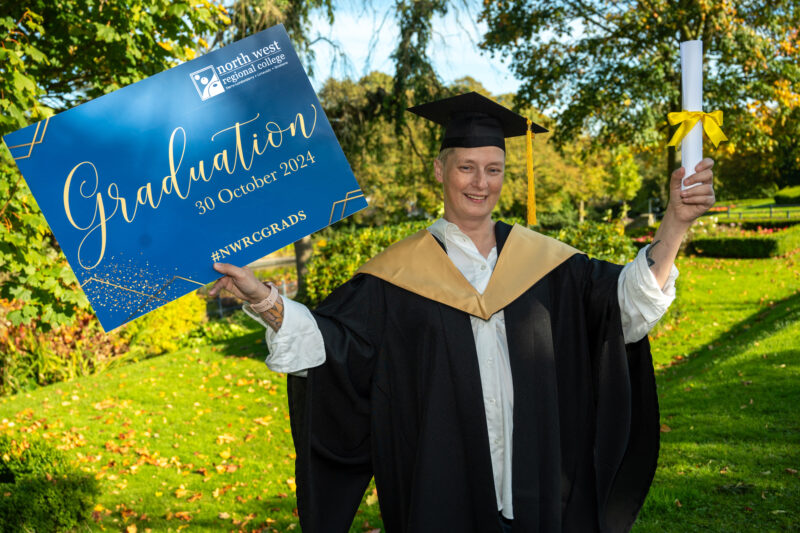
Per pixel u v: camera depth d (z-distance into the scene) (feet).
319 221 6.02
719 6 52.60
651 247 6.06
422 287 6.58
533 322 6.49
